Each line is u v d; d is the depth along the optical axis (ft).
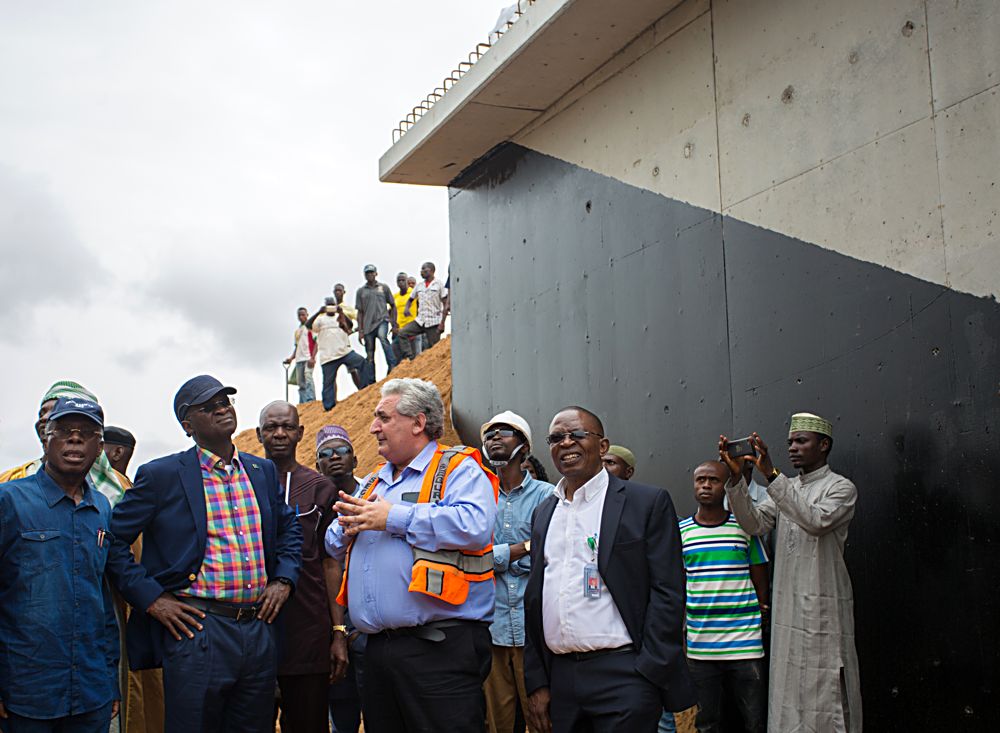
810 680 17.99
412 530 15.19
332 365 59.06
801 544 18.60
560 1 26.37
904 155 19.74
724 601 19.77
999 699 17.34
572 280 31.04
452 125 33.96
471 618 15.57
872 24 20.58
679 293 26.04
